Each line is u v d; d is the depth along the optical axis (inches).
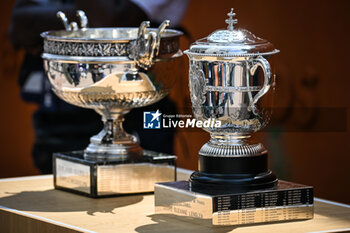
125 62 100.4
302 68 191.6
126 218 93.0
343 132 188.9
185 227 87.3
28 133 211.8
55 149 191.0
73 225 89.7
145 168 107.2
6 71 211.2
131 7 155.5
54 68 102.8
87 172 105.1
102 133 109.2
